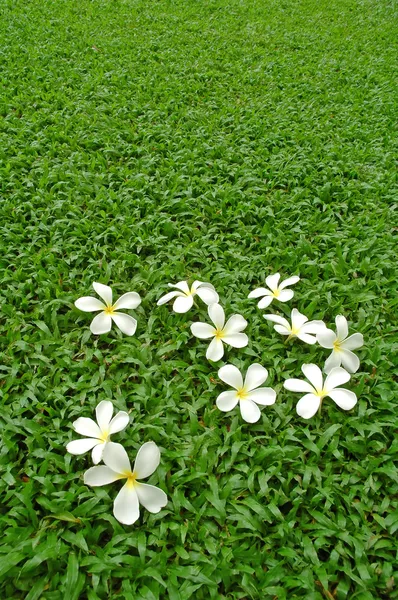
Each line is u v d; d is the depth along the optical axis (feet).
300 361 1.89
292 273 2.31
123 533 1.40
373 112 3.75
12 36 4.33
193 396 1.77
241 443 1.61
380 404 1.77
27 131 3.05
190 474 1.54
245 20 5.48
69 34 4.53
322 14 5.99
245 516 1.45
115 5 5.40
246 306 2.12
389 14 6.19
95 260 2.30
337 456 1.61
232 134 3.26
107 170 2.85
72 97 3.53
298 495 1.53
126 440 1.60
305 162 3.05
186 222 2.56
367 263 2.34
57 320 2.00
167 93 3.67
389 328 2.06
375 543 1.44
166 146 3.10
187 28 5.03
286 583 1.34
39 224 2.41
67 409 1.70
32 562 1.29
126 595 1.28
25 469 1.53
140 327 2.00
